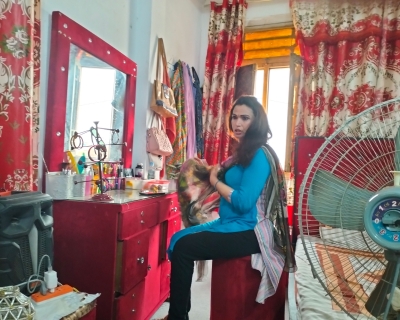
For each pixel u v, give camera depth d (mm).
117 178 2010
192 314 1904
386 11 2553
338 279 1197
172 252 1412
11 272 979
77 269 1456
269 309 1361
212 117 3125
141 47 2346
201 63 3363
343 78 2691
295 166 2285
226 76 3078
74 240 1461
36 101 1426
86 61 1789
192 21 3184
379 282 865
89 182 1657
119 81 2125
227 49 3051
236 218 1439
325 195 887
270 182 1438
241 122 1493
